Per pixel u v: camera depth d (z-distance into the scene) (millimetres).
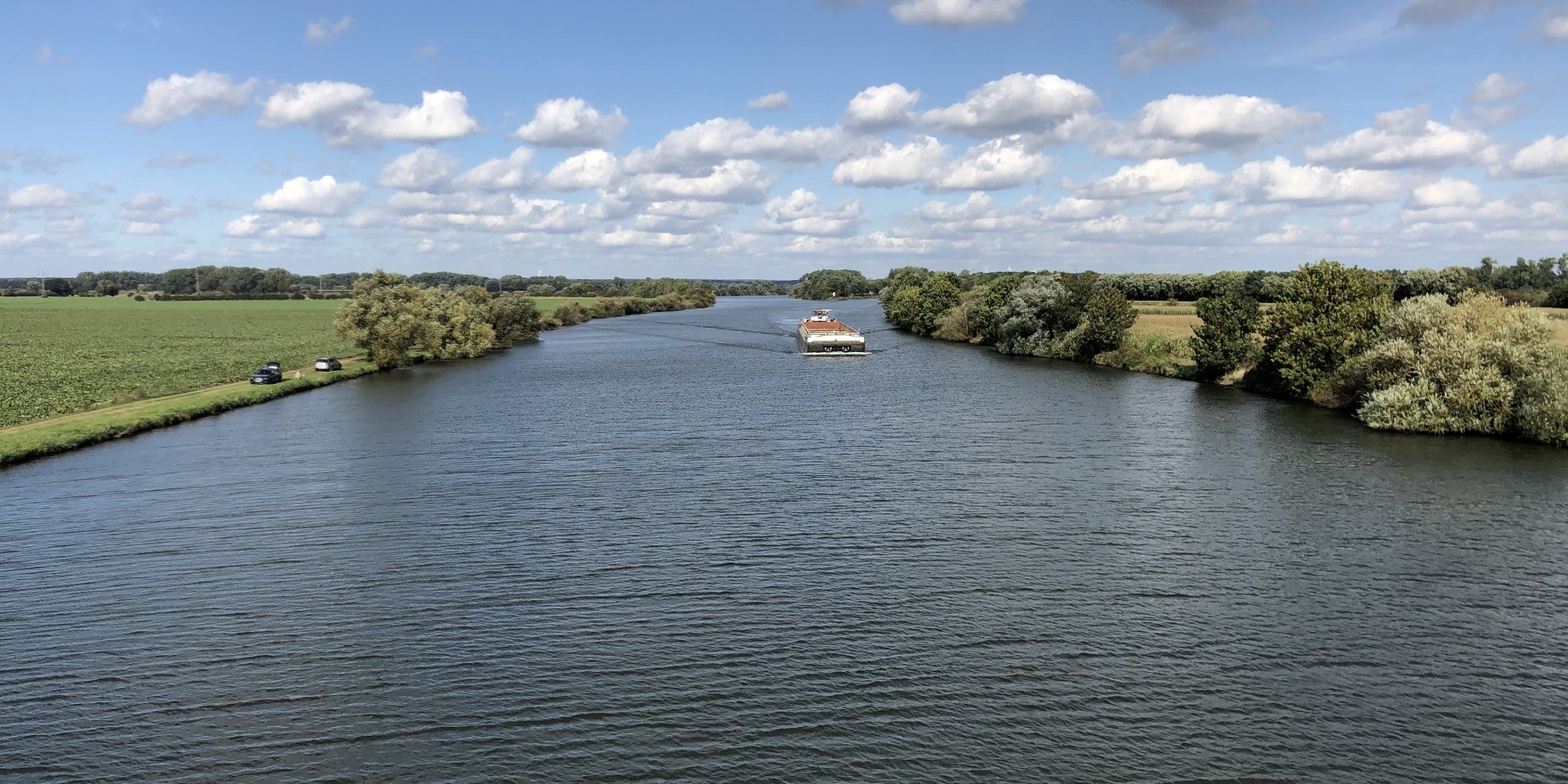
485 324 134125
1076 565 32969
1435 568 32625
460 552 34750
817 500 42031
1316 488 44031
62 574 32688
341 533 37188
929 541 35781
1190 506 40688
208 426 63844
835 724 22203
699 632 27422
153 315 199250
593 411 70250
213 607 29578
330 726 22328
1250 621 27984
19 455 51281
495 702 23438
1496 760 20859
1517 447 54000
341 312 103312
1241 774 20234
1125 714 22656
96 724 22469
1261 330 78188
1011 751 21062
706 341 151000
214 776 20328
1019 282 134625
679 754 21047
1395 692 23781
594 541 36031
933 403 72938
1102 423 62781
